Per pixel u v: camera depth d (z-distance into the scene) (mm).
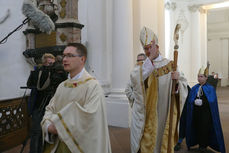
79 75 1865
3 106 3914
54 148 1808
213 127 3717
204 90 3859
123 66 5613
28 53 5965
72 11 5594
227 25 21203
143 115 2898
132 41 5965
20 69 6250
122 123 5453
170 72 2957
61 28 5566
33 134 2758
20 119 4324
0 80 5941
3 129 3914
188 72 13648
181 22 13648
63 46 5398
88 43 6293
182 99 2953
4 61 5996
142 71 2836
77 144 1656
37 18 3414
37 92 2984
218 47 22656
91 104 1705
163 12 7648
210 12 20547
